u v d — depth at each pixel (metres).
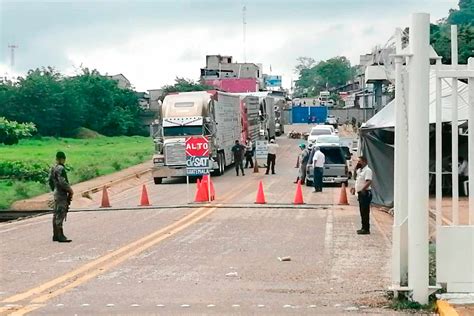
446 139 35.00
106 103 118.19
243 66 151.50
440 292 12.28
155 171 48.72
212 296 13.55
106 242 22.25
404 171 12.38
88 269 17.09
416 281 12.05
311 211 31.22
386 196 33.50
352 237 23.05
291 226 26.08
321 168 39.69
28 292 14.22
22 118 107.00
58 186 22.59
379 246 20.95
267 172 52.84
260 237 23.09
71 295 13.81
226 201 35.53
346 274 16.09
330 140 48.56
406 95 12.42
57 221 22.59
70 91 111.88
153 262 18.09
